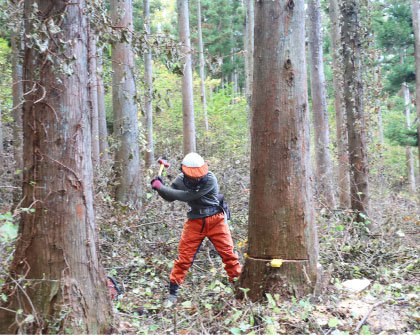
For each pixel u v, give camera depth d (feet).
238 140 53.52
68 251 9.25
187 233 14.15
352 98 22.03
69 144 9.30
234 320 10.88
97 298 9.78
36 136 9.19
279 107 12.00
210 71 13.41
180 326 11.57
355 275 14.82
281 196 12.16
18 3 11.62
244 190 26.48
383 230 19.63
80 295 9.33
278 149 12.10
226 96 79.51
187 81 39.50
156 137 52.95
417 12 37.55
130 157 21.90
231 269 14.28
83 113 9.62
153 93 14.34
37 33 8.92
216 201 14.14
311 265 12.30
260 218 12.41
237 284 13.01
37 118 9.19
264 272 12.26
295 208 12.17
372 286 13.41
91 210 9.86
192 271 16.76
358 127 21.80
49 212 9.16
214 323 11.42
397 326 10.68
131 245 18.30
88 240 9.63
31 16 8.94
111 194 23.30
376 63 30.04
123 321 11.21
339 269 14.74
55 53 9.11
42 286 9.10
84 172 9.60
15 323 9.00
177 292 14.12
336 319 10.33
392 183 54.39
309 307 10.97
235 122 65.16
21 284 9.14
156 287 15.38
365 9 24.68
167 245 18.83
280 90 11.98
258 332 10.51
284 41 11.89
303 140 12.24
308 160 12.47
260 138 12.31
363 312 11.20
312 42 35.12
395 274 14.84
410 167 67.31
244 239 19.01
